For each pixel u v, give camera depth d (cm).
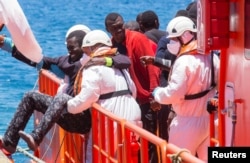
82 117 1822
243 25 1370
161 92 1702
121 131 1597
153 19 2277
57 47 7944
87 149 1850
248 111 1355
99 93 1784
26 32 1380
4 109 4462
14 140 1764
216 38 1435
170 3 12644
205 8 1434
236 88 1411
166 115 2009
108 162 1703
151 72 2002
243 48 1372
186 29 1684
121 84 1802
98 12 11719
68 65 1934
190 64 1677
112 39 2036
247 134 1361
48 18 10862
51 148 2214
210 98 1641
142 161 1468
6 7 1369
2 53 6750
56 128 2155
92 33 1819
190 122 1705
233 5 1412
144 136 1434
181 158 1238
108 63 1791
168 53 1920
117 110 1783
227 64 1452
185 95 1694
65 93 1933
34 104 1820
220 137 1474
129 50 2020
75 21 10581
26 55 1412
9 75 5841
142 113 2031
